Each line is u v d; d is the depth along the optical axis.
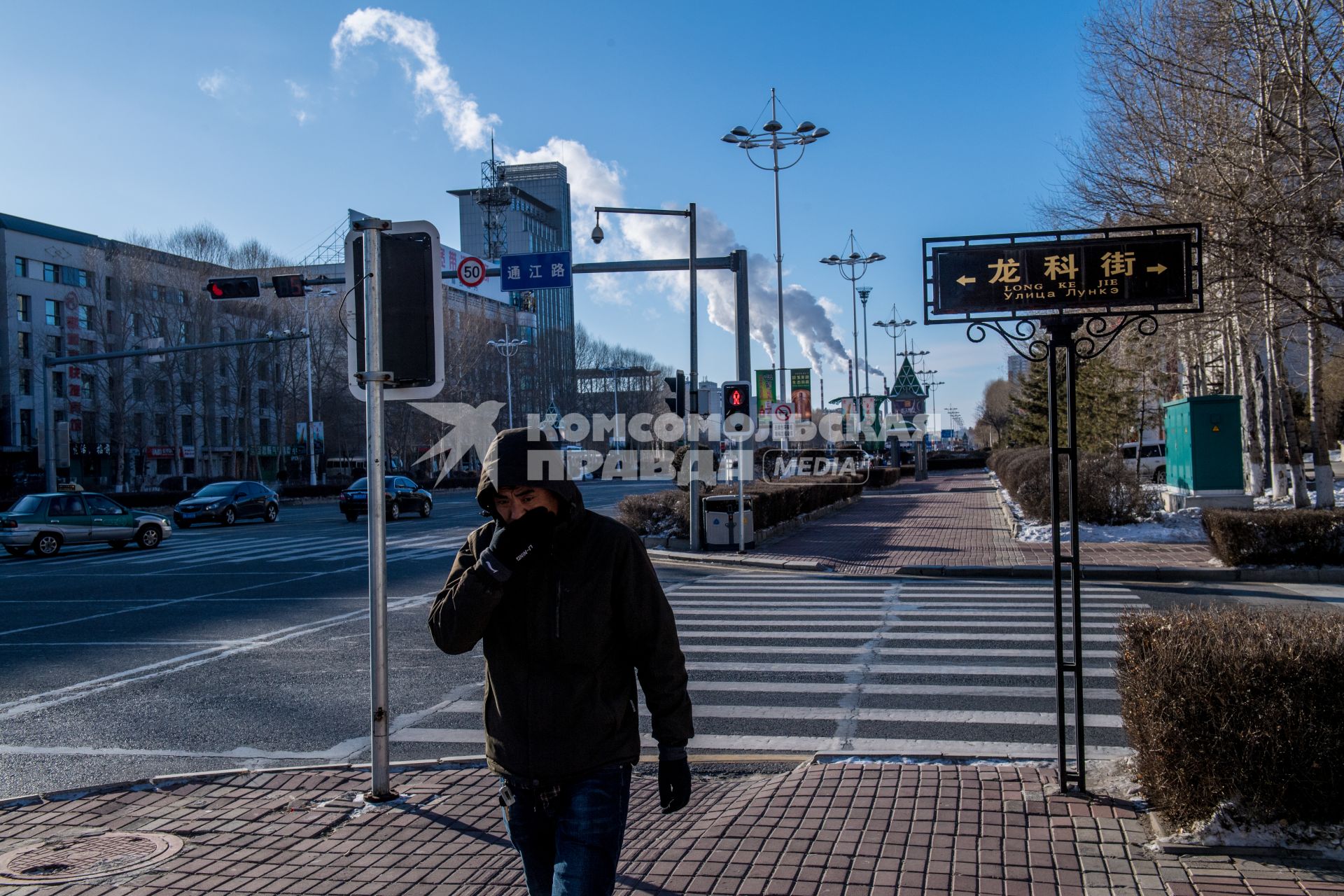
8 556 23.27
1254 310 17.56
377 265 5.19
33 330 63.56
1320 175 14.34
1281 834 4.10
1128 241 5.15
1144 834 4.31
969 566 15.55
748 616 11.76
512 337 77.75
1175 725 4.27
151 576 17.70
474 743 6.69
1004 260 5.26
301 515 38.75
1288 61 15.52
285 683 8.65
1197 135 17.62
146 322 58.19
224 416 72.44
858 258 49.78
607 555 2.87
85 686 8.75
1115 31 18.12
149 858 4.55
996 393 96.00
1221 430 20.25
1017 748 6.12
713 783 5.61
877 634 10.29
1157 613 5.04
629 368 96.44
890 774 5.31
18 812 5.24
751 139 33.34
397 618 12.26
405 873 4.29
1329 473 18.58
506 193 124.38
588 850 2.70
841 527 24.67
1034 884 3.85
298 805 5.21
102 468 68.88
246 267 63.12
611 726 2.83
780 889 3.89
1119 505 20.05
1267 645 4.24
